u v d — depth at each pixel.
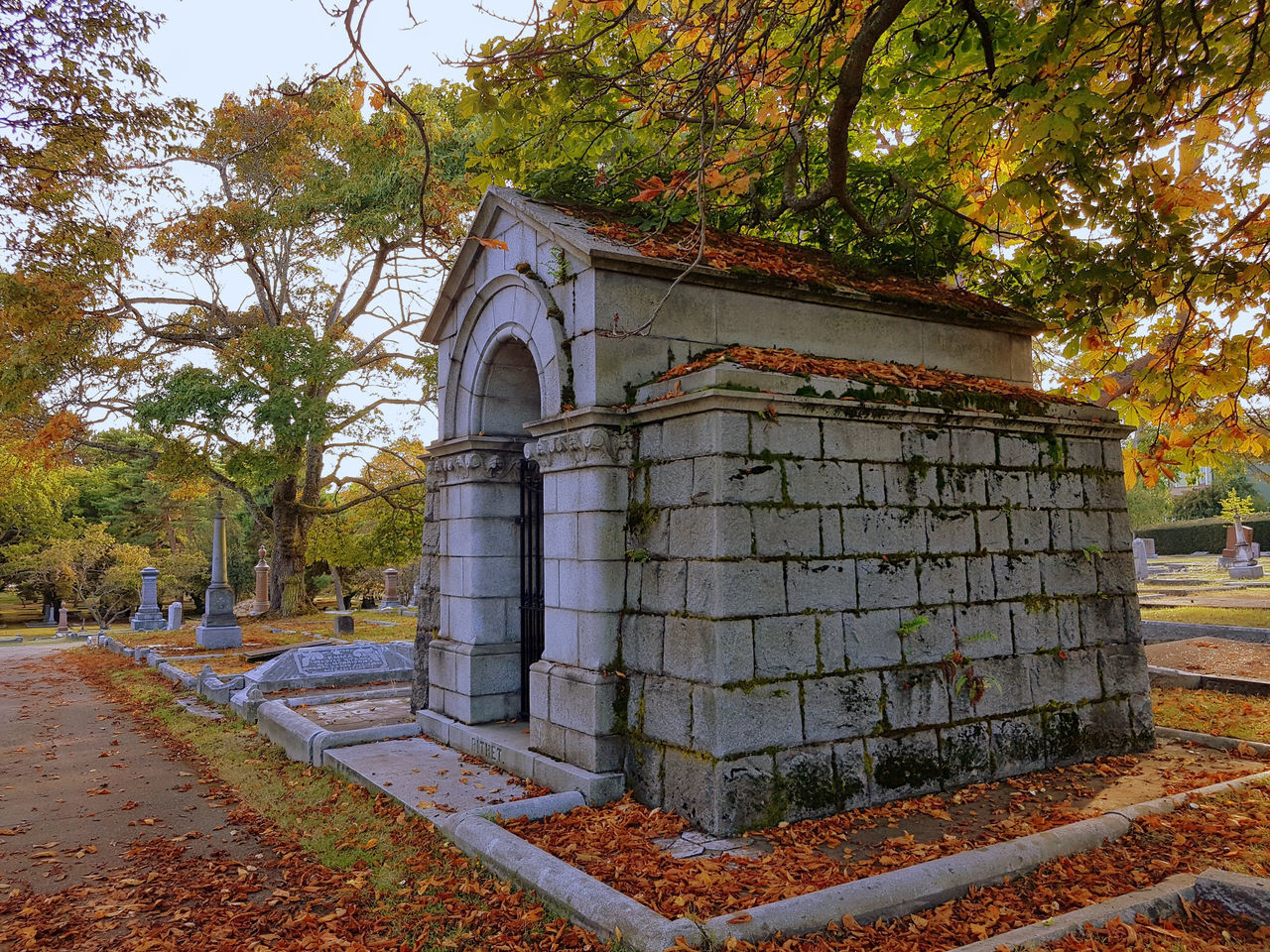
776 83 6.85
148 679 14.93
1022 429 6.94
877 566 5.99
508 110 6.63
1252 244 6.97
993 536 6.65
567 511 6.59
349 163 20.92
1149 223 6.96
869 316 7.45
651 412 5.94
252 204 22.28
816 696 5.59
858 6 6.79
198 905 4.79
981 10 7.14
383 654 12.99
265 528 28.48
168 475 22.14
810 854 4.81
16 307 18.20
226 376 21.09
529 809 5.59
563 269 6.73
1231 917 3.95
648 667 5.88
